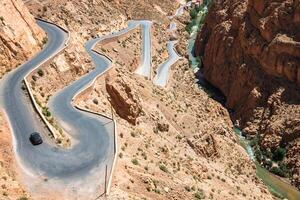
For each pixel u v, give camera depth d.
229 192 58.38
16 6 66.56
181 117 78.88
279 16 98.50
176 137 70.62
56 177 41.66
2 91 54.59
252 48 103.81
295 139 85.75
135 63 101.62
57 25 81.31
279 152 85.56
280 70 96.00
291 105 91.38
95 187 40.69
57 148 46.50
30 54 63.53
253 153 88.31
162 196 44.00
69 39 72.06
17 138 46.78
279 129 88.56
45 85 59.25
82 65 68.88
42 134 48.09
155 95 80.19
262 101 97.69
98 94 63.78
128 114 62.50
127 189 41.94
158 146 59.34
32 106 52.50
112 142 49.25
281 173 81.62
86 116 55.09
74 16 97.31
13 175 40.84
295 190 77.12
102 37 99.06
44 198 38.53
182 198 45.84
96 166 43.97
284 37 96.19
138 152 52.28
